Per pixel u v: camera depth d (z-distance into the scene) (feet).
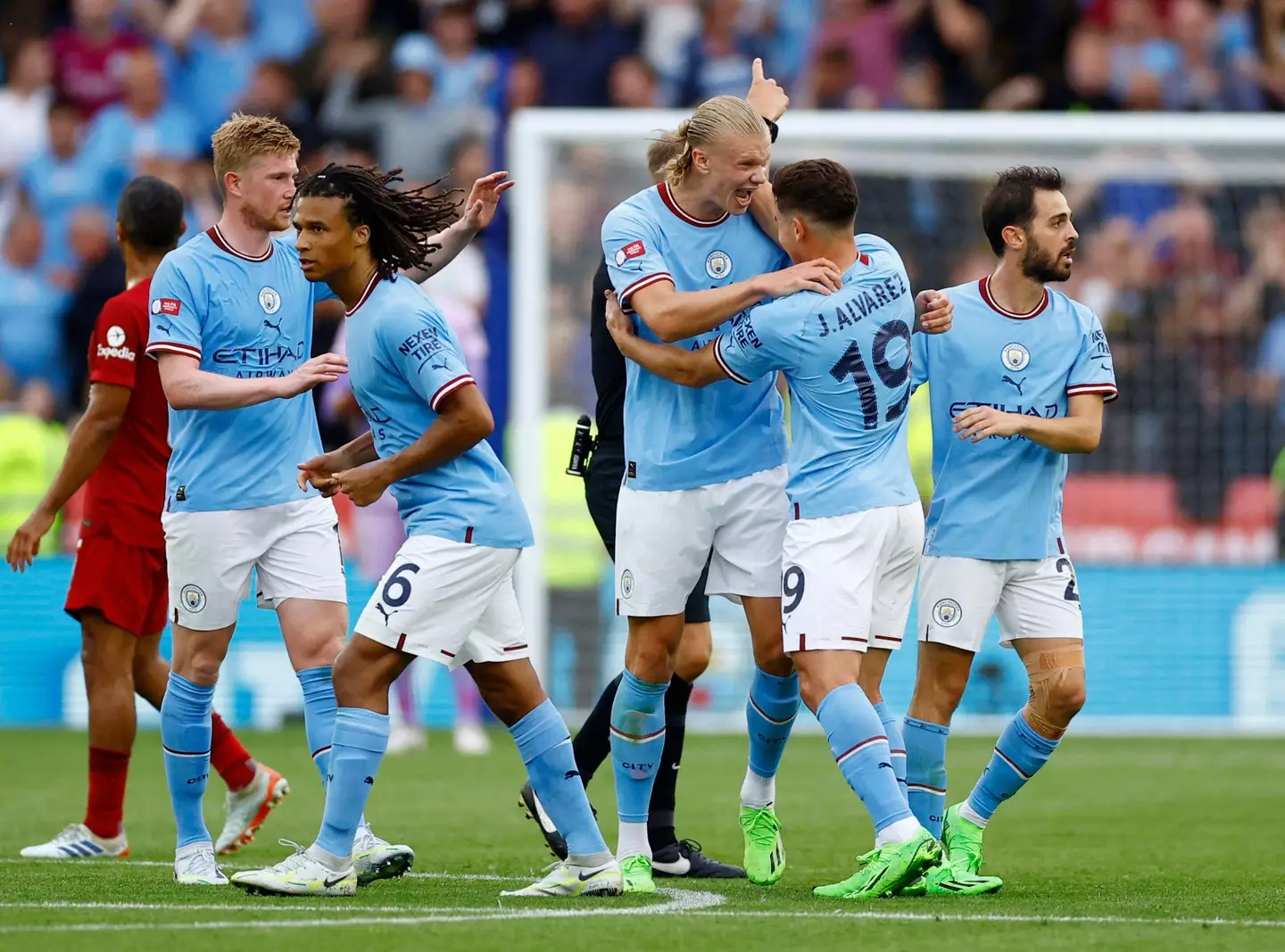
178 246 65.51
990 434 59.88
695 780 102.01
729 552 61.93
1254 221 141.18
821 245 58.03
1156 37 166.91
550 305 132.57
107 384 70.28
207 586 61.93
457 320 119.96
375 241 56.18
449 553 55.42
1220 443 138.51
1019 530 62.69
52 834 79.82
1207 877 65.41
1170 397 139.33
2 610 131.85
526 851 73.77
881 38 165.89
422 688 135.03
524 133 125.80
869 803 56.54
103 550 72.13
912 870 56.08
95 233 155.22
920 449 127.95
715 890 61.26
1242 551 136.77
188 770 62.18
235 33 169.37
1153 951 46.78
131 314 70.90
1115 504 137.18
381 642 55.31
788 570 58.18
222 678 129.90
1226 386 139.74
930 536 63.57
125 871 66.18
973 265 137.69
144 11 168.45
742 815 64.23
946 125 128.47
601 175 132.98
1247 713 131.85
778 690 62.18
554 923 50.78
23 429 134.51
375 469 55.26
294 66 160.66
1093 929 50.47
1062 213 62.75
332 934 48.32
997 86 166.71
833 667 57.11
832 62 161.79
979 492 62.80
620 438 69.05
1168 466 138.41
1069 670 62.69
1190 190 141.38
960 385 63.62
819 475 57.88
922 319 61.67
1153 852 73.82
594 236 133.08
